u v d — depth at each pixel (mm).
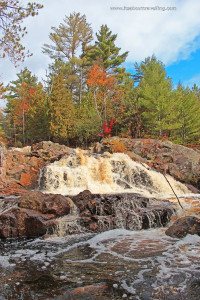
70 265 4617
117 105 28125
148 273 4141
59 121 27859
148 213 7637
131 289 3596
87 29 48250
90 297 3379
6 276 4152
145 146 17859
